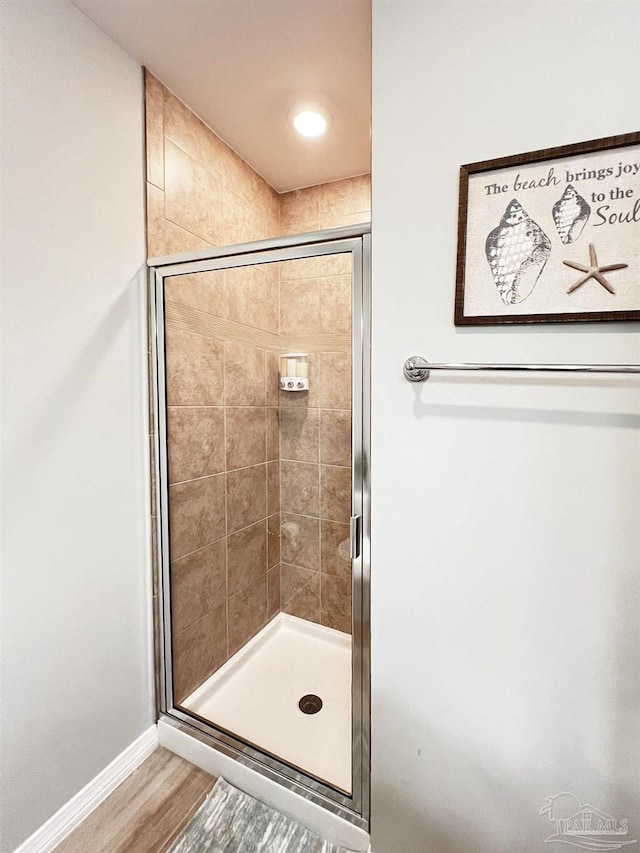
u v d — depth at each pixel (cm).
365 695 114
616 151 78
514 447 90
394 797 108
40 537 111
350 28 119
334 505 126
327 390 120
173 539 148
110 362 129
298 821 122
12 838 106
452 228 91
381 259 99
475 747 98
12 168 101
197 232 161
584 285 81
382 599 105
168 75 139
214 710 143
